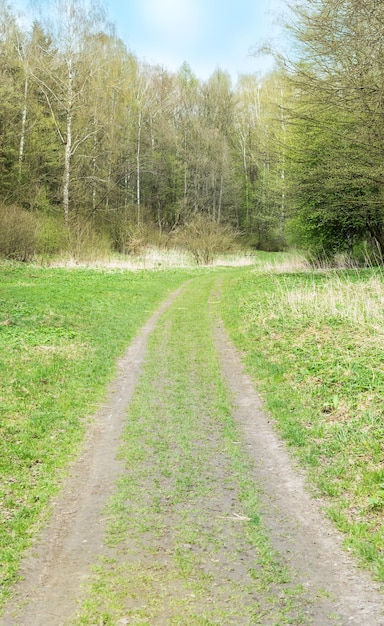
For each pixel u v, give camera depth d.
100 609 3.82
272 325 13.65
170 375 10.17
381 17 15.90
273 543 4.70
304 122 22.02
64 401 8.36
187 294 21.97
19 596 3.97
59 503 5.39
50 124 39.97
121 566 4.34
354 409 7.63
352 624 3.68
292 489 5.72
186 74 76.31
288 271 28.23
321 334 12.02
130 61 54.06
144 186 58.19
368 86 17.22
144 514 5.18
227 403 8.58
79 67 36.31
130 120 51.53
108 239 38.12
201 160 60.38
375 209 22.27
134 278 26.64
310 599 3.95
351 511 5.21
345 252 29.70
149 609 3.83
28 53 40.66
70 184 39.66
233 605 3.87
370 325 12.11
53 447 6.73
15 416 7.62
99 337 13.06
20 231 31.00
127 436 7.16
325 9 17.94
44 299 18.30
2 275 25.50
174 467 6.23
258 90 64.06
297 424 7.46
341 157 20.31
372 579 4.19
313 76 19.91
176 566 4.35
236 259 42.56
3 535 4.77
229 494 5.62
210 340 13.30
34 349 11.29
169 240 44.44
